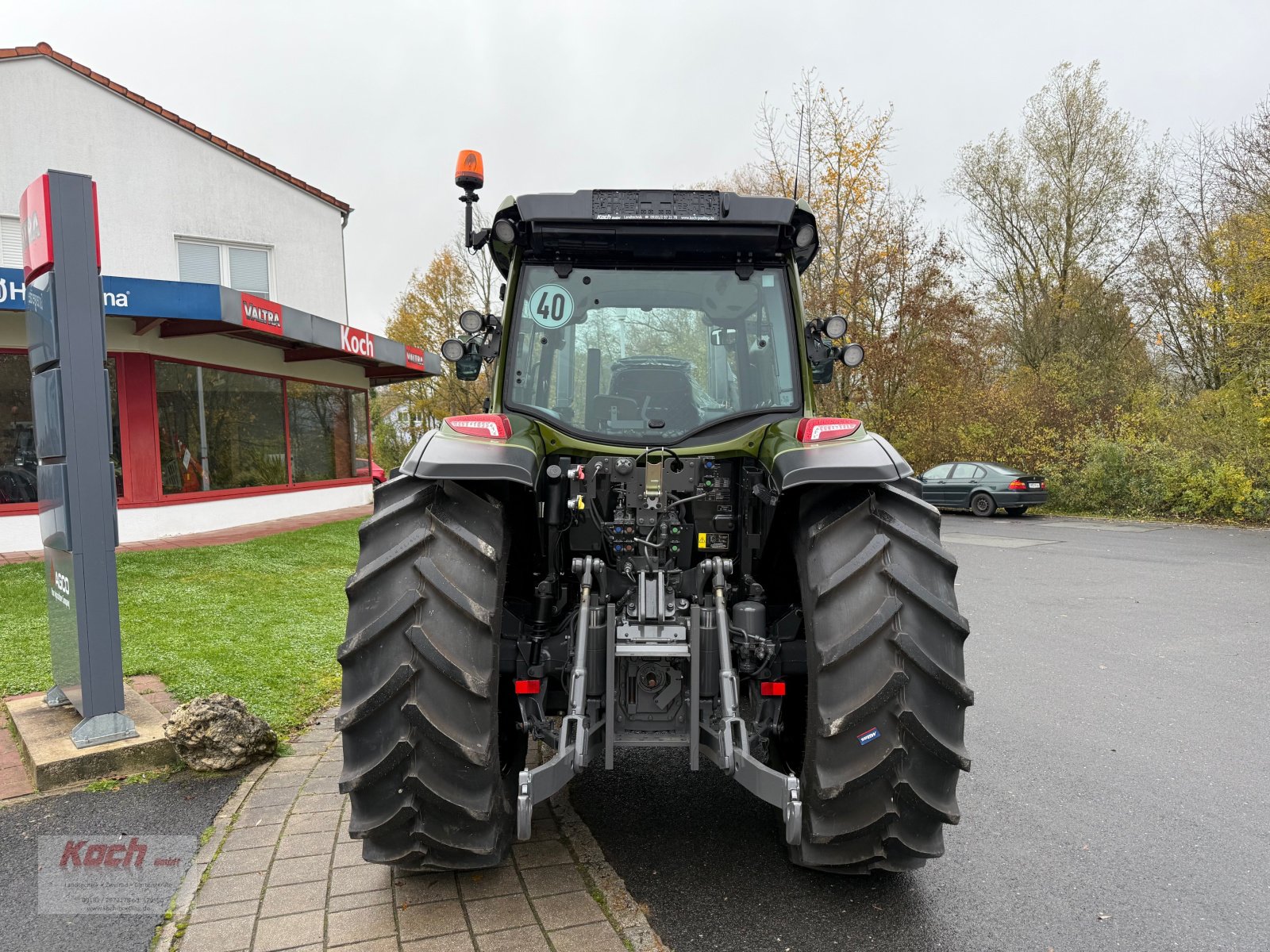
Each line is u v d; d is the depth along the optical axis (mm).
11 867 2826
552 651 2783
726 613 2697
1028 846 3121
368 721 2264
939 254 21781
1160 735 4406
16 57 11273
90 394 3639
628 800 3434
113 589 3693
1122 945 2453
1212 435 17031
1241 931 2539
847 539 2436
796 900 2666
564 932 2402
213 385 11844
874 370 21641
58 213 3602
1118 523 16688
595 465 2850
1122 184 23688
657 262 3074
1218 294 18594
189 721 3584
